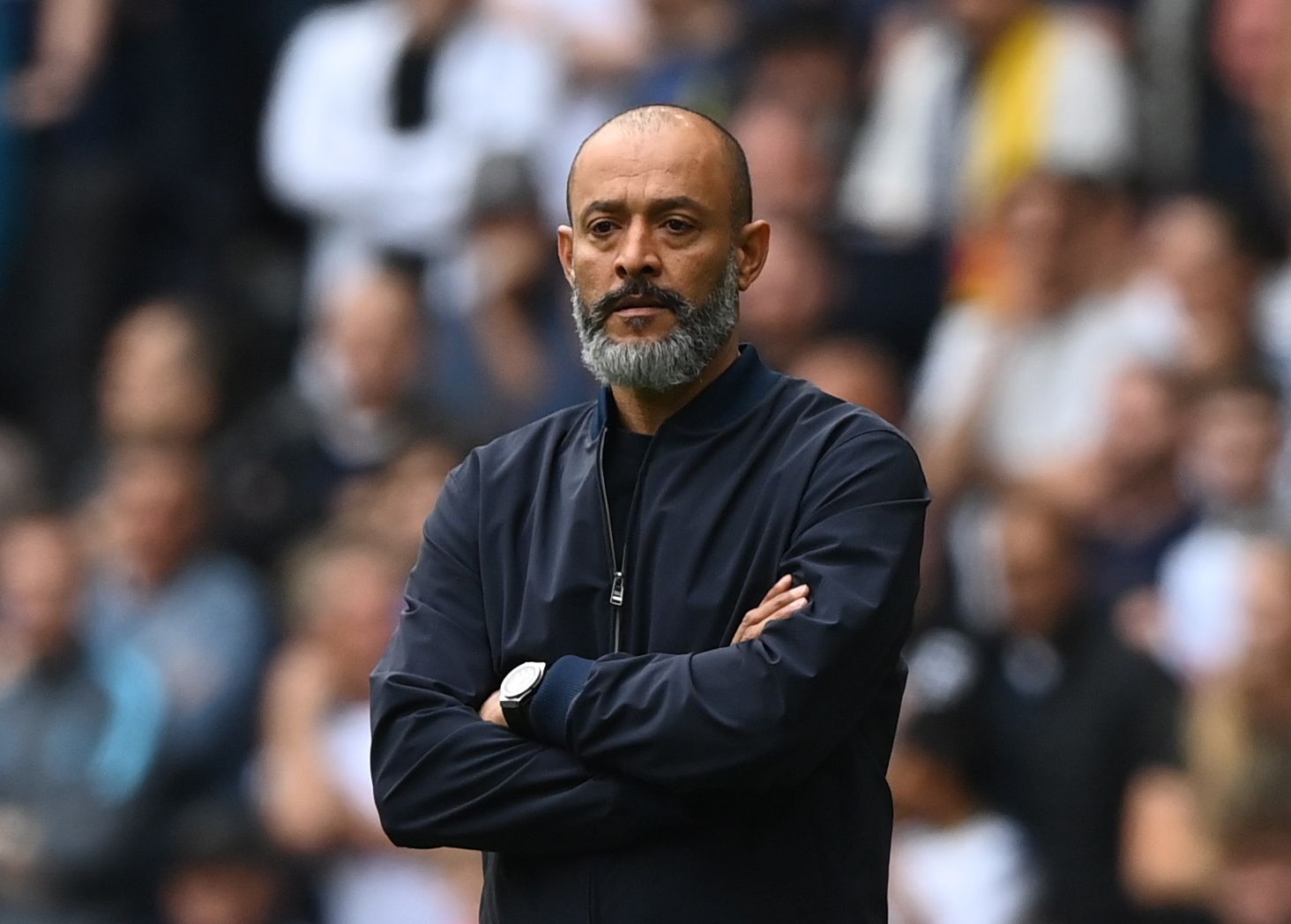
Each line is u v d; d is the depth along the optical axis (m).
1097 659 22.89
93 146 34.38
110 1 34.41
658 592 11.02
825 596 10.68
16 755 25.94
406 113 31.92
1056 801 22.62
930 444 26.56
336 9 34.81
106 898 25.42
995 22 28.59
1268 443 25.05
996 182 28.11
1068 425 25.88
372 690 11.45
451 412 28.80
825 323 27.94
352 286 29.66
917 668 23.59
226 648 26.73
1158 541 24.72
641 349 10.94
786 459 11.09
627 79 30.66
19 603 26.27
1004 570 23.23
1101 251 26.70
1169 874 22.20
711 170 11.04
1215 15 28.47
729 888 10.75
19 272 34.16
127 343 30.31
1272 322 26.33
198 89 35.03
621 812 10.73
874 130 28.97
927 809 22.80
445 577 11.54
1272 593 22.77
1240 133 28.39
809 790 10.92
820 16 29.67
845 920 10.93
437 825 11.04
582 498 11.30
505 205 29.75
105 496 28.45
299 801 24.89
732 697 10.55
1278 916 22.00
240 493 28.55
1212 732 22.44
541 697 10.88
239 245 33.69
